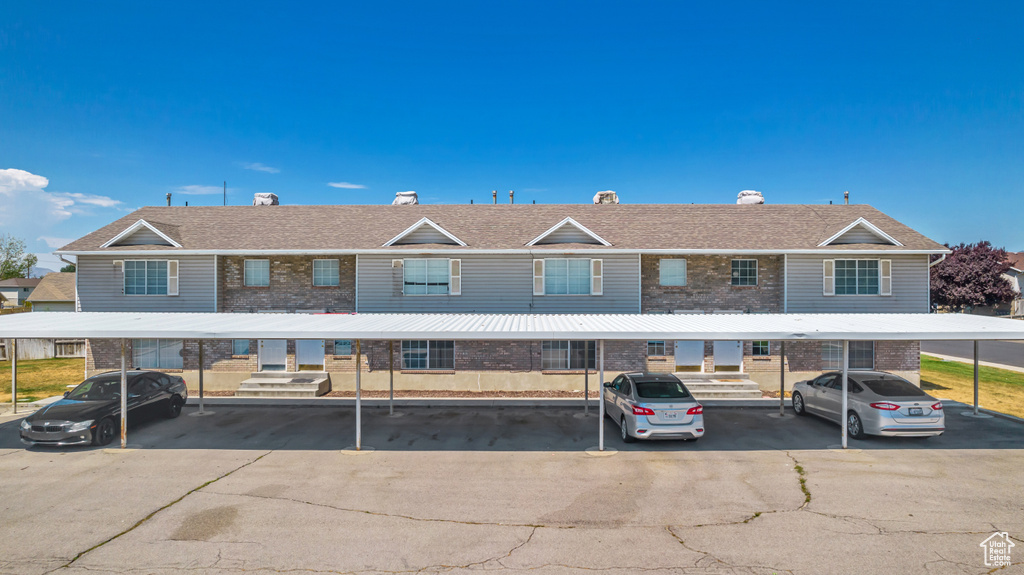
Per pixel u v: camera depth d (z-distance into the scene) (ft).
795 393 50.29
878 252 63.31
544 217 74.08
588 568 22.18
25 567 22.35
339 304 66.69
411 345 65.05
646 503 28.96
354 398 59.11
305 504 28.96
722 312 65.82
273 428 45.83
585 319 47.65
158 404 47.44
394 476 33.45
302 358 66.28
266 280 67.21
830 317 49.85
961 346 115.75
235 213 77.87
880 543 24.16
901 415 38.40
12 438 42.16
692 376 63.26
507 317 49.93
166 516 27.37
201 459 36.99
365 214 76.74
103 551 23.72
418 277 65.21
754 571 21.86
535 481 32.48
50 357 93.76
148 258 66.13
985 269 154.92
